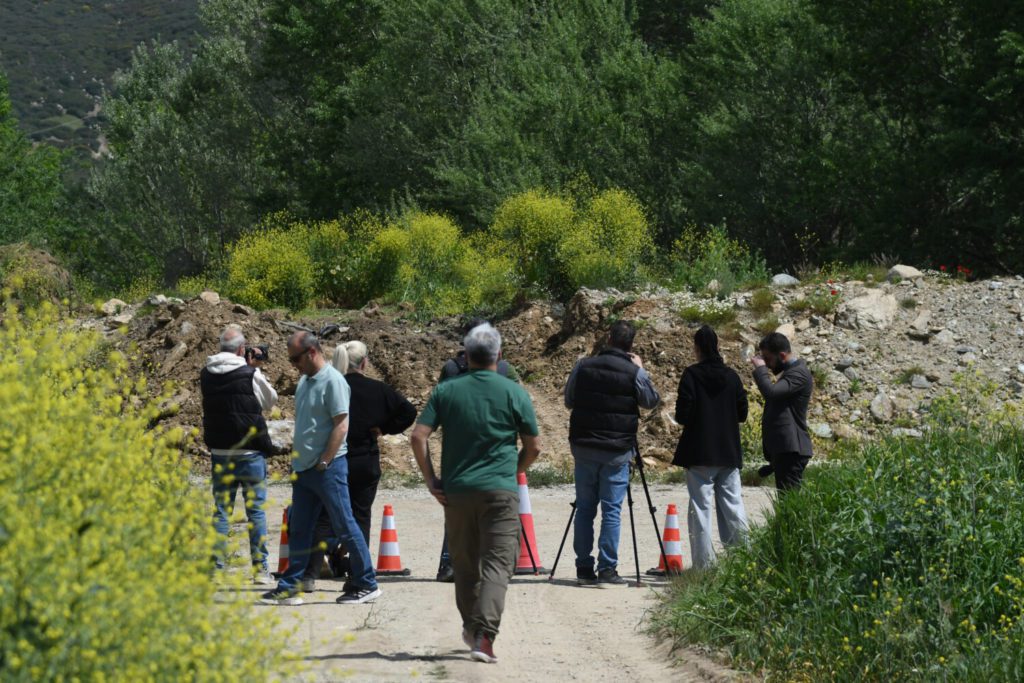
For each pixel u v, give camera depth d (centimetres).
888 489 1301
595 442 1534
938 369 3053
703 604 1287
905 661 1071
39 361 816
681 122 5106
